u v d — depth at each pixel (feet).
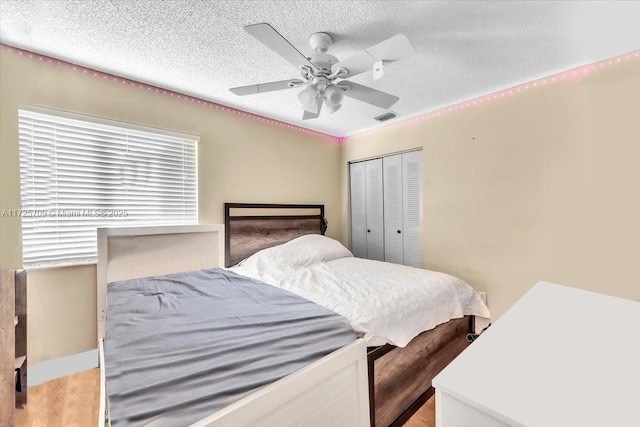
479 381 1.49
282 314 4.80
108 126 7.36
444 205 9.50
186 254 8.45
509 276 8.07
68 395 6.31
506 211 8.10
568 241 7.04
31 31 5.61
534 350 1.73
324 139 12.48
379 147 11.53
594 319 2.09
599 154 6.57
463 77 7.36
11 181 6.23
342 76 5.60
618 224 6.35
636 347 1.72
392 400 5.10
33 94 6.40
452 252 9.32
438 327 6.30
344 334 4.31
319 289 6.37
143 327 4.29
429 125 9.86
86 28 5.51
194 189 8.93
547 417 1.25
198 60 6.66
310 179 11.94
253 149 10.18
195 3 4.83
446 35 5.65
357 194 12.64
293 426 3.00
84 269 7.16
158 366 3.20
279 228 10.78
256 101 9.12
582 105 6.78
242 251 9.76
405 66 6.79
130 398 2.69
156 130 8.06
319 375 3.27
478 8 4.92
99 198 7.36
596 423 1.21
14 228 6.25
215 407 2.60
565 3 4.79
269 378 3.03
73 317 7.02
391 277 7.32
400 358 5.29
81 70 6.93
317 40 5.61
